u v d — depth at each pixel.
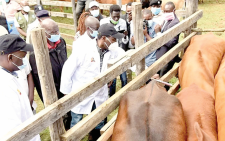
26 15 5.37
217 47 3.74
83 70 2.93
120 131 2.04
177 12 4.73
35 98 4.79
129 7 4.31
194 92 2.63
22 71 2.82
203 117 2.26
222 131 2.06
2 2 6.48
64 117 3.61
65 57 3.27
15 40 2.08
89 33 3.19
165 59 3.36
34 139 2.24
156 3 4.38
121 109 2.33
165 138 1.88
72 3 6.64
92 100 2.99
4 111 1.94
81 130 2.15
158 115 2.05
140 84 2.89
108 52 2.96
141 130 1.92
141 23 2.88
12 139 1.55
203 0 12.33
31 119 1.71
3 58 2.09
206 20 8.96
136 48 2.96
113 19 4.29
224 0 12.12
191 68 3.17
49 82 1.88
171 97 2.32
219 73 2.81
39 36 1.75
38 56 1.79
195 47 3.65
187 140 2.08
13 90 2.07
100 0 9.29
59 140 2.04
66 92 2.97
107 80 2.38
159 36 3.12
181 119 2.13
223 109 2.25
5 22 5.75
